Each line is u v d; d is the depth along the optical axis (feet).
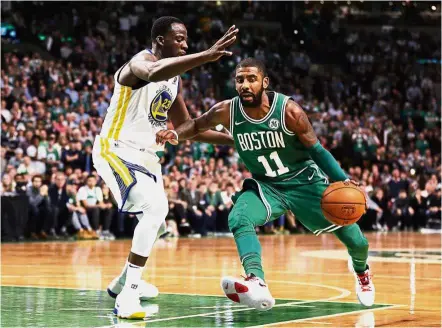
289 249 47.52
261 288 17.40
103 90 71.67
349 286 26.20
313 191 19.93
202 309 20.18
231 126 19.89
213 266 34.35
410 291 24.85
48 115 62.49
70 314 19.04
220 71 91.15
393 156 87.35
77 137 59.93
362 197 19.13
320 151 19.47
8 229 53.93
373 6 113.50
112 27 90.63
